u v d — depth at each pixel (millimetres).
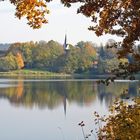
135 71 8141
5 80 113062
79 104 47156
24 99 56062
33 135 27547
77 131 27719
